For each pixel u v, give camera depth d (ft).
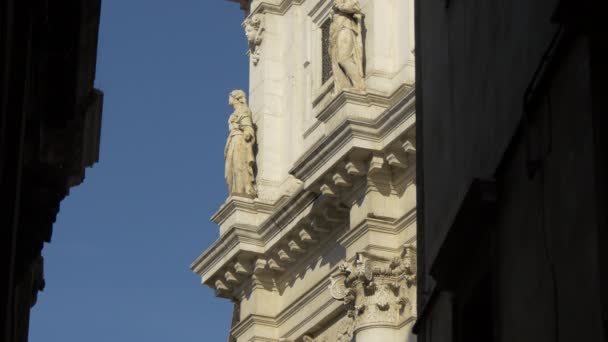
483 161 85.51
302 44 225.35
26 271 112.37
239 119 226.17
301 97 223.51
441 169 97.76
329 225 205.05
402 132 188.14
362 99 195.11
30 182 109.60
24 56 90.27
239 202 219.82
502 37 82.07
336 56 201.57
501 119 81.71
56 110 108.27
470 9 90.89
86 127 114.62
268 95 228.02
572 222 67.15
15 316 111.45
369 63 200.13
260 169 224.53
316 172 199.00
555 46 69.62
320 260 209.67
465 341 85.87
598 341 63.10
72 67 104.83
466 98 91.04
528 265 74.13
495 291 79.61
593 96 65.72
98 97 112.57
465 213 82.07
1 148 86.12
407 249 189.67
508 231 77.92
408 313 189.47
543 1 73.87
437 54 101.19
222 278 225.15
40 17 98.22
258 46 232.32
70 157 111.55
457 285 87.10
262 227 216.33
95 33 105.40
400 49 199.21
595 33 66.13
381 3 202.08
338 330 205.05
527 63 76.54
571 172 67.56
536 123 73.05
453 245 85.40
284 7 231.09
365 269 190.70
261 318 219.00
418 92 108.27
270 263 217.56
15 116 90.58
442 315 91.66
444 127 97.45
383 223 192.95
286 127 225.35
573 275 66.64
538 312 72.13
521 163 76.13
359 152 192.34
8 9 82.07
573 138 67.51
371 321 190.19
